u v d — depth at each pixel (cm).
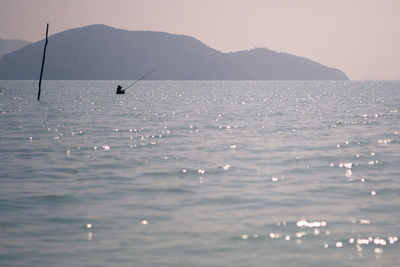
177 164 3397
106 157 3700
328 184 2739
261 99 14912
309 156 3731
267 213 2127
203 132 5491
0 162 3428
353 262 1559
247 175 3005
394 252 1644
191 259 1580
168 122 6806
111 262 1551
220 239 1775
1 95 16575
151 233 1842
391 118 7369
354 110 9369
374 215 2088
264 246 1702
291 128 5906
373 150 4028
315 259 1584
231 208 2212
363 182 2791
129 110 9462
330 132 5447
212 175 3005
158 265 1528
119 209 2197
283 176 2973
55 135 5131
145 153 3909
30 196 2427
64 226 1928
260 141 4659
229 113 8669
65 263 1541
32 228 1898
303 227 1917
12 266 1516
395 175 2998
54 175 2984
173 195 2475
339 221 1998
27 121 6781
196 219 2033
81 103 11919
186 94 19538
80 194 2483
